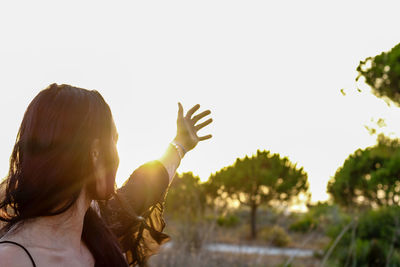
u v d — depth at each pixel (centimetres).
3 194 98
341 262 764
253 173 2012
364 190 541
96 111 99
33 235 92
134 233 140
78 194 96
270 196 1989
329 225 781
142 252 142
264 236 563
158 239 143
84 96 99
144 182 145
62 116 95
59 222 95
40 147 93
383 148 638
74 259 96
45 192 92
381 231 750
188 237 529
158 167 150
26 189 92
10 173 96
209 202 564
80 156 95
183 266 482
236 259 495
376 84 502
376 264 737
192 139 159
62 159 93
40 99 97
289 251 590
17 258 87
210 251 510
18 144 96
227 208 556
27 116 97
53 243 93
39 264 89
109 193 102
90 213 114
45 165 93
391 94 502
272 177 2020
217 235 545
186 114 161
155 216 149
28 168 93
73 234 98
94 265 110
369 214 770
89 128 97
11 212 99
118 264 112
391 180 646
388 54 502
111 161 100
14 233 92
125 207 129
